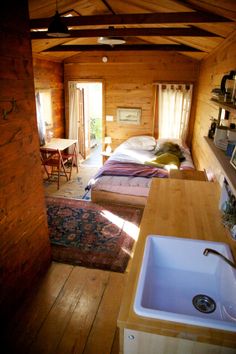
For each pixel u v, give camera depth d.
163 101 5.39
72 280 2.38
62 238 3.07
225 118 2.53
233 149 1.69
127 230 3.27
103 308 2.07
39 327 1.90
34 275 2.27
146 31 3.11
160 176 3.89
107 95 5.69
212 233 1.55
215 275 1.40
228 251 1.36
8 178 1.76
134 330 1.00
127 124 5.79
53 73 5.43
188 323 0.97
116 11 3.51
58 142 5.27
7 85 1.66
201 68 4.81
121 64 5.42
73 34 3.39
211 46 3.31
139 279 1.17
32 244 2.18
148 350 1.04
